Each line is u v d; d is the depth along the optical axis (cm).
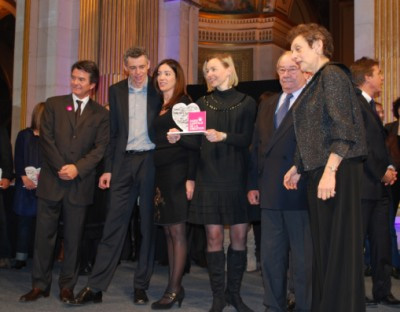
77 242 387
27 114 827
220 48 1399
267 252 313
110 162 397
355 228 238
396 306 374
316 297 245
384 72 616
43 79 831
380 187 365
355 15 639
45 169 392
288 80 313
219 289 340
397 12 615
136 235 585
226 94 348
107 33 838
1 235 533
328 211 241
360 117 242
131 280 475
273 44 1383
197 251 552
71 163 386
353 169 241
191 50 950
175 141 341
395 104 483
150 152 382
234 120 339
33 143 520
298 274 304
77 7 848
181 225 365
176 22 926
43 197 386
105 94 832
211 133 322
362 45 633
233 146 338
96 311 355
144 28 877
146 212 383
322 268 241
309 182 252
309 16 1661
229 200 334
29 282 459
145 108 384
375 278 380
